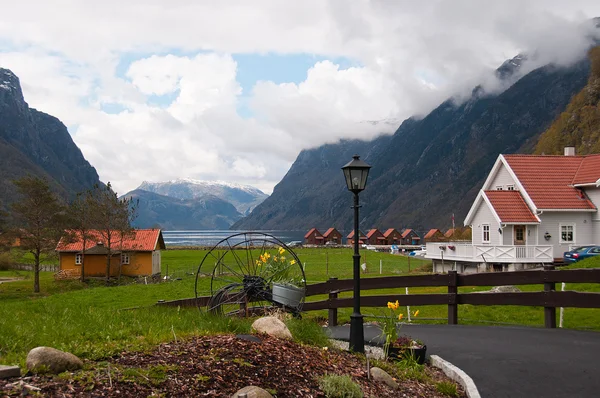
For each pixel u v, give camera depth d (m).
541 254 37.22
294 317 11.95
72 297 27.94
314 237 131.50
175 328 9.01
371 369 8.01
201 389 5.88
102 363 6.18
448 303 13.43
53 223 49.28
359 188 9.62
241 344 7.51
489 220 39.84
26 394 5.07
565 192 39.16
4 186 151.62
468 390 7.82
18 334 7.92
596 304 11.35
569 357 9.49
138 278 52.81
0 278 58.59
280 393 6.27
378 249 105.75
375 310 17.45
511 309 16.73
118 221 53.12
